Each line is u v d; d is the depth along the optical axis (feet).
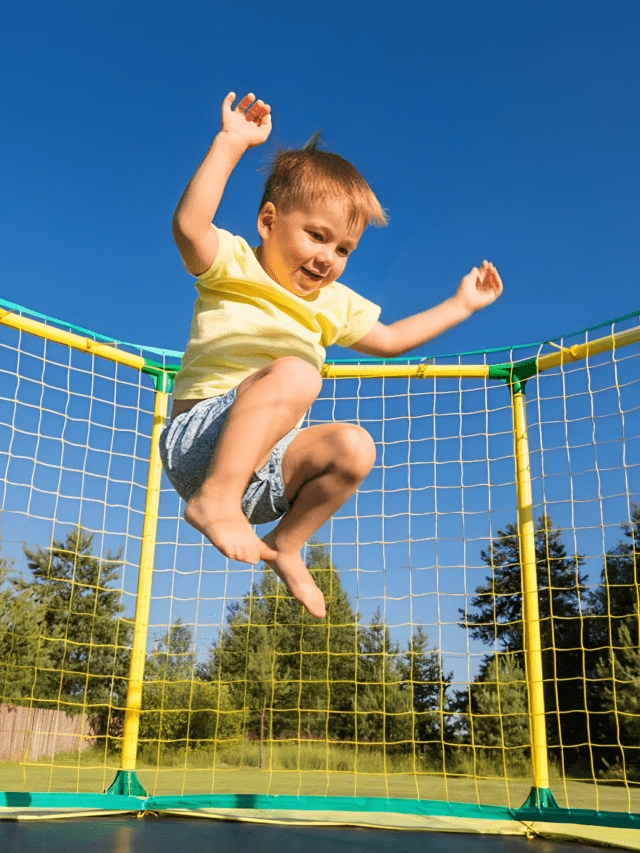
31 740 28.09
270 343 5.57
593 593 38.86
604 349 14.06
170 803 13.43
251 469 4.57
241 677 32.07
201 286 5.84
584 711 13.09
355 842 9.63
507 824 12.11
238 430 4.52
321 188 5.21
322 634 39.83
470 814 12.86
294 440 4.96
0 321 13.80
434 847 9.35
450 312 7.18
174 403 5.66
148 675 21.03
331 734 37.19
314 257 5.32
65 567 33.09
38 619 23.06
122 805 13.19
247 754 32.19
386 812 13.12
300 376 4.68
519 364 15.15
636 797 23.08
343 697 37.55
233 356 5.52
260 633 34.99
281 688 36.83
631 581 37.58
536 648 13.66
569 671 38.81
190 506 4.57
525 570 14.14
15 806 12.57
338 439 4.82
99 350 14.97
